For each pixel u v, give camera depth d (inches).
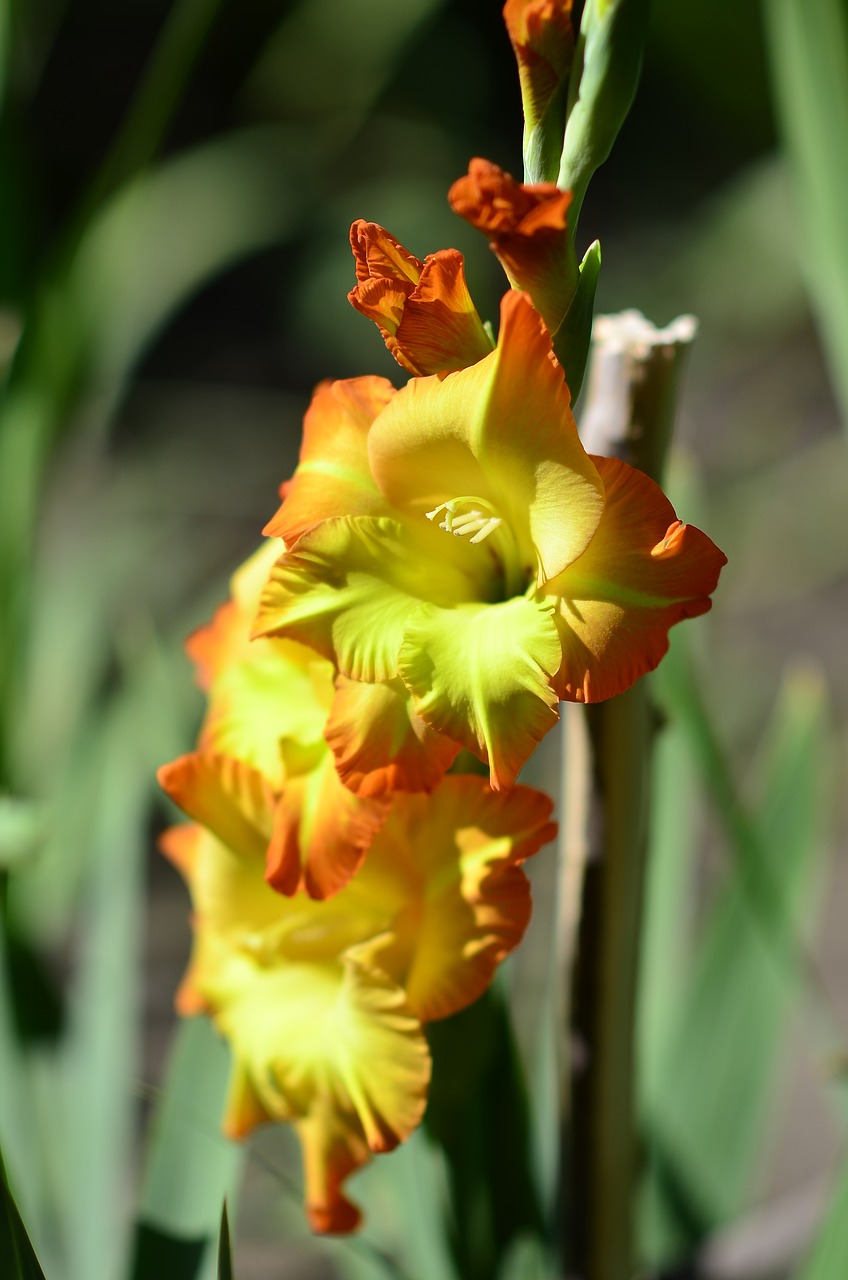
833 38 37.0
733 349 127.1
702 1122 39.0
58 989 44.3
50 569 70.6
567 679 30.4
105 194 48.6
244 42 150.2
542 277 30.1
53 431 49.8
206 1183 36.6
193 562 102.4
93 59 162.6
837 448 110.7
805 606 105.2
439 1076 33.6
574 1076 33.6
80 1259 38.4
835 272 37.9
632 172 151.1
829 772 40.9
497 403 30.4
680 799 40.0
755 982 39.1
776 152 110.5
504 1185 35.5
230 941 33.5
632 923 33.3
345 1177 32.5
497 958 31.9
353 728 31.0
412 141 130.0
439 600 31.6
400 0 105.7
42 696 55.2
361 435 31.9
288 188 95.8
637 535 30.4
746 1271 37.9
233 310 144.3
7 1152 38.1
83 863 47.0
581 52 30.7
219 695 33.4
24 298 48.7
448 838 32.0
